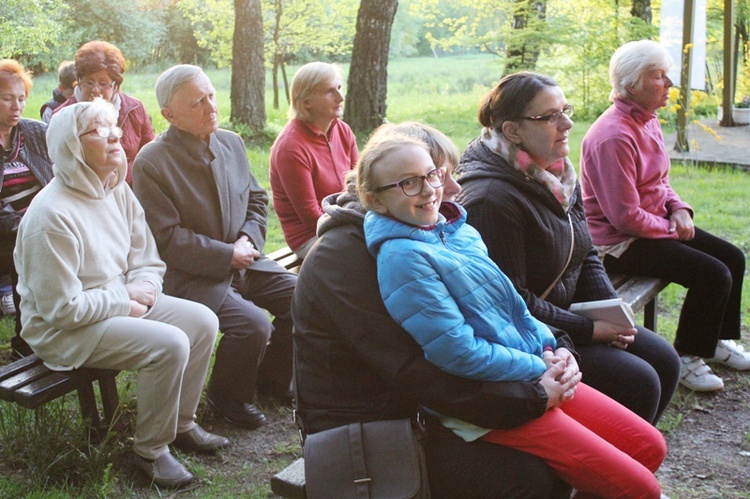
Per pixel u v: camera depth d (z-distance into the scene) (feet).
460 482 7.61
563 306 10.43
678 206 13.73
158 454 10.50
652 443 8.27
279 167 13.87
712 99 50.24
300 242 14.16
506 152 9.67
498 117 9.77
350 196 7.88
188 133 11.98
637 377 9.66
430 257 7.36
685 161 30.63
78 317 9.89
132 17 104.01
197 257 11.78
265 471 11.02
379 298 7.41
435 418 7.94
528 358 7.68
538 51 54.08
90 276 10.24
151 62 110.93
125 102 16.55
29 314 10.27
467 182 9.71
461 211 8.14
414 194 7.30
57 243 9.76
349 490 7.22
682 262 13.12
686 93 32.58
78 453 10.60
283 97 70.74
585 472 7.54
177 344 10.09
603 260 13.78
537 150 9.68
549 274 9.93
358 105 38.55
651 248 13.32
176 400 10.30
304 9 56.90
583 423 8.36
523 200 9.53
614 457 7.59
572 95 54.70
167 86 11.73
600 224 13.65
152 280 10.94
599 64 51.57
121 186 10.93
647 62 12.85
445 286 7.47
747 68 54.19
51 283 9.74
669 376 10.42
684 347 13.62
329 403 7.60
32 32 49.93
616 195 12.98
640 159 13.15
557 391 7.77
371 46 37.91
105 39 104.01
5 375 10.30
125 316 10.34
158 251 11.81
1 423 11.02
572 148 37.27
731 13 38.60
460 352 7.27
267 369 13.02
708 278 13.08
